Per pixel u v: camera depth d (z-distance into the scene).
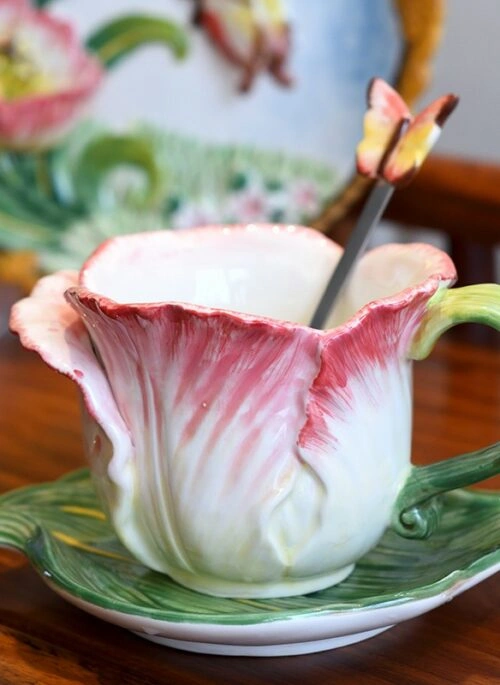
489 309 0.43
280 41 0.79
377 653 0.44
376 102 0.47
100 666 0.44
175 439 0.43
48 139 0.78
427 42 0.77
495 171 0.80
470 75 1.09
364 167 0.46
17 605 0.47
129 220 0.80
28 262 0.77
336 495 0.43
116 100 0.79
